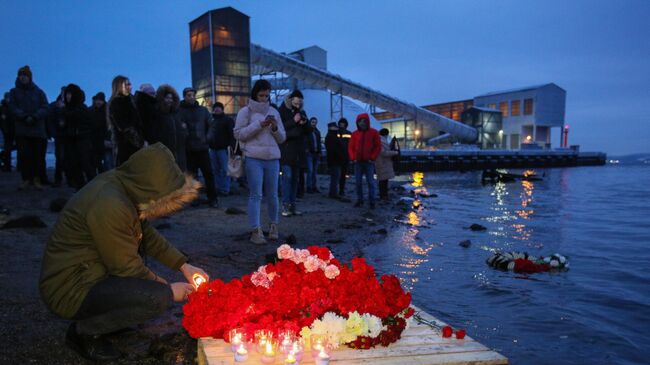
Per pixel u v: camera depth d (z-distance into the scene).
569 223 8.41
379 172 11.64
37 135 9.19
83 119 8.31
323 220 7.69
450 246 6.01
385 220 8.21
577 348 2.85
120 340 2.82
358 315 2.30
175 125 6.27
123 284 2.37
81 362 2.53
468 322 3.27
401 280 4.34
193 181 2.50
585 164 63.88
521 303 3.69
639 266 5.01
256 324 2.28
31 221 5.84
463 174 36.78
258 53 44.25
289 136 7.69
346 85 50.88
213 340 2.41
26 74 8.84
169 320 3.18
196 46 42.84
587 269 4.88
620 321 3.32
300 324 2.34
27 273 4.02
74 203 2.37
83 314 2.41
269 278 2.75
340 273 2.75
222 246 5.43
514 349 2.82
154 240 2.84
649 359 2.70
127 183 2.40
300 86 59.81
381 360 2.14
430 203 12.03
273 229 5.90
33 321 3.03
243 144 5.64
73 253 2.36
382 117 87.00
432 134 74.69
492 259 4.96
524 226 7.98
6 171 14.69
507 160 52.19
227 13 41.12
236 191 10.93
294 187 7.98
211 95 41.12
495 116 71.94
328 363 2.07
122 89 4.33
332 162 10.99
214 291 2.52
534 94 72.94
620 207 11.41
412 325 2.62
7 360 2.50
